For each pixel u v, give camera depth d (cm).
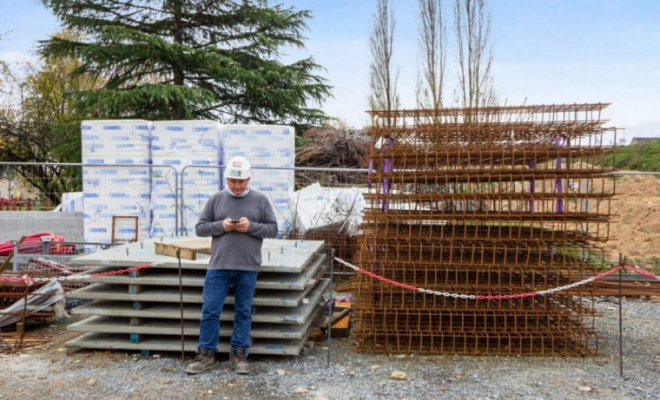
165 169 952
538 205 589
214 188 954
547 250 589
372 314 584
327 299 730
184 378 507
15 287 670
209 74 1970
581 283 546
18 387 486
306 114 2145
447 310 576
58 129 1966
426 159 576
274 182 969
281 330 554
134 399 462
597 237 564
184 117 1883
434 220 579
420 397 473
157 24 2022
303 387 489
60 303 707
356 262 723
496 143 576
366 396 473
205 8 2017
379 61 2203
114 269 601
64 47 1919
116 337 581
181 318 537
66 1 1867
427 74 1945
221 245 516
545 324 599
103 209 948
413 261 578
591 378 519
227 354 568
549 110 564
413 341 606
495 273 619
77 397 465
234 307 565
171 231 952
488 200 574
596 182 1866
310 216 962
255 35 2080
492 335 582
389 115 581
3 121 2433
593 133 563
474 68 1844
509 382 507
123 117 1875
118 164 935
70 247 898
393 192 623
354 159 1540
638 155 2325
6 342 612
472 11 1833
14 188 1439
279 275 585
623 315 755
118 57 1855
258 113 2131
